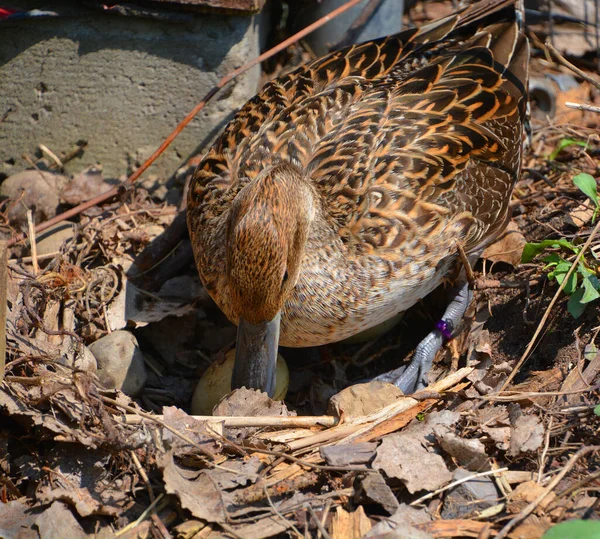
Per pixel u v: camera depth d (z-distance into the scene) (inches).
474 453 241.3
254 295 254.8
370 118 300.7
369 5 388.5
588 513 226.2
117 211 352.2
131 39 352.5
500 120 312.5
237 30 349.1
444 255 291.6
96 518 235.6
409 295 292.8
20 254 335.0
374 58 327.3
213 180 296.0
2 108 367.2
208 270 287.0
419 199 286.2
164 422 251.9
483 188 302.4
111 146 371.9
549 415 256.8
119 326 310.5
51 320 302.2
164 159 371.6
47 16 346.3
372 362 326.0
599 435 247.8
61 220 342.0
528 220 338.0
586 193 307.7
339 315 284.7
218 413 264.8
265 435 260.1
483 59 322.0
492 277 324.5
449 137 298.7
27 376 269.9
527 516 227.3
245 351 264.5
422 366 308.5
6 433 257.3
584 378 270.1
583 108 297.9
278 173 263.7
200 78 358.0
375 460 241.0
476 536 223.1
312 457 251.9
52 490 240.4
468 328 313.0
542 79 405.1
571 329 291.0
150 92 361.7
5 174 377.4
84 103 364.8
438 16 421.4
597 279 286.0
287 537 229.3
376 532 224.1
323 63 329.1
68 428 248.4
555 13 419.5
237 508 232.8
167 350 319.3
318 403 302.7
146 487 240.8
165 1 338.6
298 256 273.9
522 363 292.0
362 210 282.7
